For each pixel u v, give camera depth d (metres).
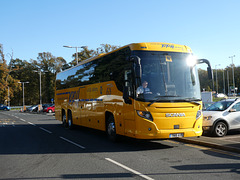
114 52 10.24
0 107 67.81
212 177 5.58
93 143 10.43
